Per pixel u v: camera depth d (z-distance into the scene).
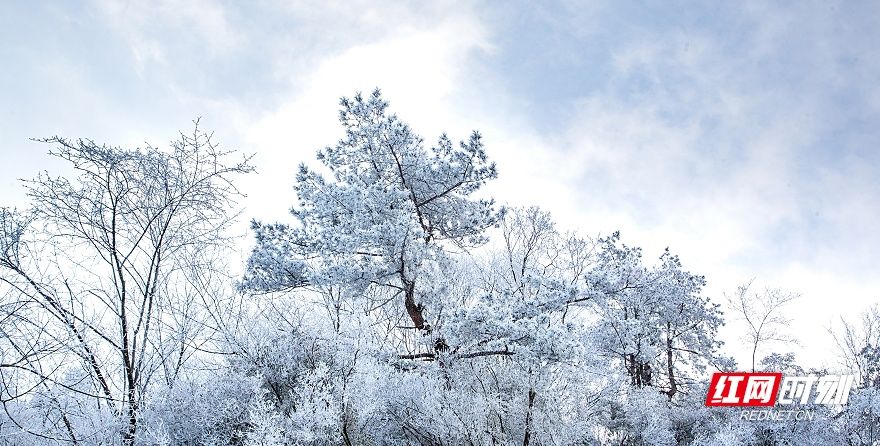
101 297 7.48
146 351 7.87
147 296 7.72
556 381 9.12
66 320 7.02
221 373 8.49
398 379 8.91
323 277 9.22
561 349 8.09
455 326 8.57
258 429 7.13
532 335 8.26
